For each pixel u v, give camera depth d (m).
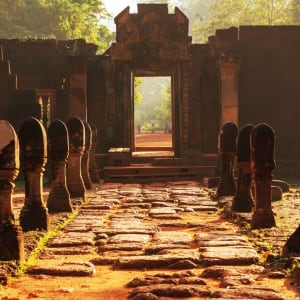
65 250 12.38
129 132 33.53
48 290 9.23
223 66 31.48
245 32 32.97
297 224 15.07
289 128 33.00
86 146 24.78
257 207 14.75
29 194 14.59
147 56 32.44
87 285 9.58
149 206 20.20
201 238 13.32
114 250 12.41
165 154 35.19
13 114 30.92
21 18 57.56
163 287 8.96
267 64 33.00
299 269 9.54
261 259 11.15
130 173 29.75
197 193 23.58
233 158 21.42
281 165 32.25
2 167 10.73
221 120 32.12
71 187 21.27
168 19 32.50
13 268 10.26
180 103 33.38
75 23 59.28
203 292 8.84
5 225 10.81
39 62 33.53
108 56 33.62
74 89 31.91
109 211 18.88
